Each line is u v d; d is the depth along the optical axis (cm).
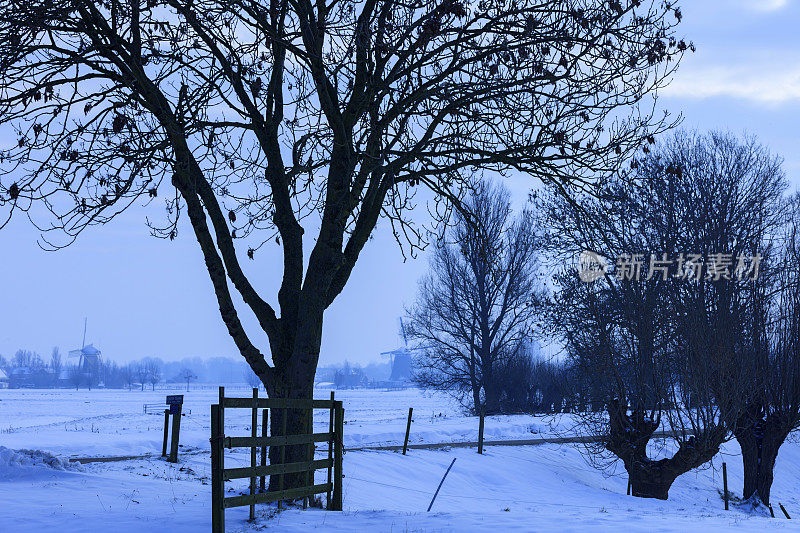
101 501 1602
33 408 10256
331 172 1631
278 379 1602
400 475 2681
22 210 1423
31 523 1325
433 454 3109
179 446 3241
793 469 4466
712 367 2917
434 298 6100
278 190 1675
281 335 1620
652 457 3716
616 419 3083
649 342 3053
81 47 1566
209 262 1575
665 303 3117
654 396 3112
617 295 3238
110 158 1505
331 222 1622
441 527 1341
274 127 1680
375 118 1716
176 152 1544
